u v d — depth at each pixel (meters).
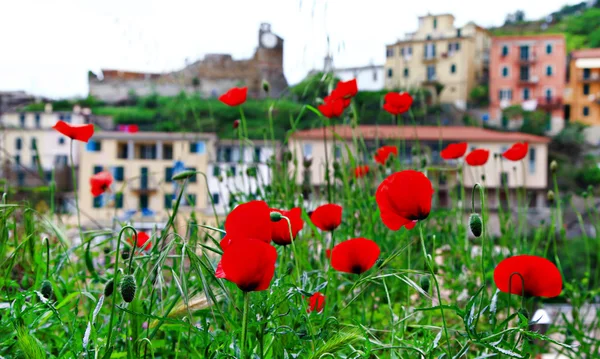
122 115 50.94
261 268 0.88
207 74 47.38
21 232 1.75
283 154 2.22
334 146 2.24
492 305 0.99
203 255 1.07
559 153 59.09
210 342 1.06
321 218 1.35
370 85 48.00
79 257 1.84
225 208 2.23
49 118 45.16
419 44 64.62
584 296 2.05
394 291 1.90
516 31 72.06
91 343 1.10
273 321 1.13
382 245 2.04
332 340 0.92
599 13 71.62
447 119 60.72
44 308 1.11
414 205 1.00
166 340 1.36
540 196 44.59
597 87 61.94
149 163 41.50
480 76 64.44
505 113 62.09
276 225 1.15
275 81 46.59
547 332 1.92
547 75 62.72
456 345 1.41
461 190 2.38
